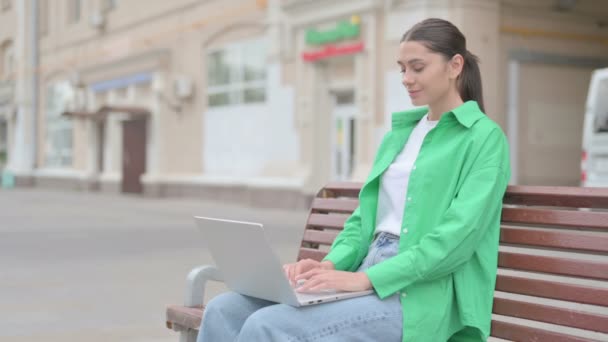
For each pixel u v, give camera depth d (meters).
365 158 15.07
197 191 20.83
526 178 14.46
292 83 17.17
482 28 13.73
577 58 15.12
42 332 5.08
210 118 20.41
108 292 6.62
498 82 14.02
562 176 14.99
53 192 27.23
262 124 18.41
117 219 14.64
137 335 5.00
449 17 13.58
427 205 2.83
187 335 3.39
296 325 2.66
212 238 2.88
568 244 2.66
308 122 16.66
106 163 26.30
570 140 15.12
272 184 17.53
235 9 19.17
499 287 2.84
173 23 21.89
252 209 17.45
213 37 20.19
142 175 23.70
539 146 14.66
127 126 24.44
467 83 2.95
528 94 14.53
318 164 16.69
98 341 4.83
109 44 25.75
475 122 2.82
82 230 12.37
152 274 7.62
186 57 21.38
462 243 2.66
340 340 2.68
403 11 14.18
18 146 31.97
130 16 24.20
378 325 2.71
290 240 10.43
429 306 2.74
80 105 27.84
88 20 27.16
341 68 16.20
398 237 2.94
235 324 2.96
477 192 2.71
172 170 22.12
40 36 31.59
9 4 33.06
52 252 9.45
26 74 31.67
